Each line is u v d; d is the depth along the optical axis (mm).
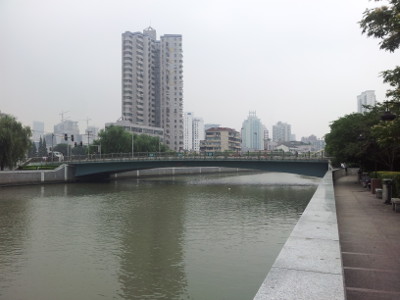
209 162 72438
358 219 14500
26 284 17969
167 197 51844
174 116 195875
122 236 27484
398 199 16922
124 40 173000
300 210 39688
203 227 30594
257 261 21156
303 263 5395
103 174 92875
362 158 42906
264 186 70625
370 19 15633
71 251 23562
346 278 7539
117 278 18688
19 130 69250
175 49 197125
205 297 16172
